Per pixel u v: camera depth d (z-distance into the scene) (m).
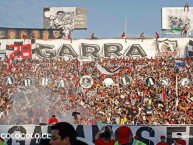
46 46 52.16
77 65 51.59
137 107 42.47
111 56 52.47
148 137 18.00
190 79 49.06
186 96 45.88
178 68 50.12
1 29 56.56
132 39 52.62
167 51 52.06
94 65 51.69
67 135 4.62
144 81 47.88
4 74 50.25
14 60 51.41
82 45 52.53
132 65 51.44
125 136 8.02
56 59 52.03
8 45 51.81
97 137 10.73
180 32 61.41
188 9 61.19
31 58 51.75
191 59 51.28
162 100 44.88
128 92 47.31
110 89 48.25
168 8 61.59
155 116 39.50
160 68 50.91
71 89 47.31
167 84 48.50
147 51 52.44
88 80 47.03
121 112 40.53
